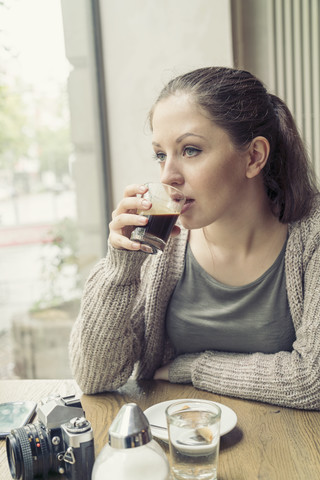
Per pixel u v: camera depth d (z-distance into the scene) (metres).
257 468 0.89
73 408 0.87
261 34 2.47
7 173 2.45
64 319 2.63
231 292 1.32
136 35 2.50
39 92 2.50
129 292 1.27
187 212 1.20
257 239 1.31
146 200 1.13
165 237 1.14
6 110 2.43
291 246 1.29
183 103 1.17
